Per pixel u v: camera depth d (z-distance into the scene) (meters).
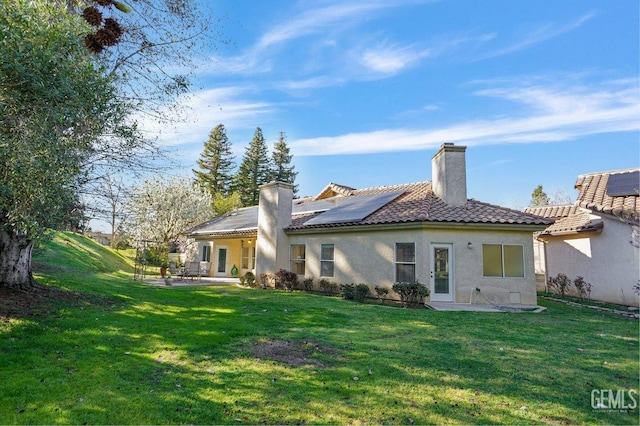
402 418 4.30
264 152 55.84
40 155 5.32
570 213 19.83
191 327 8.18
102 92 6.21
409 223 13.81
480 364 6.11
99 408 4.33
